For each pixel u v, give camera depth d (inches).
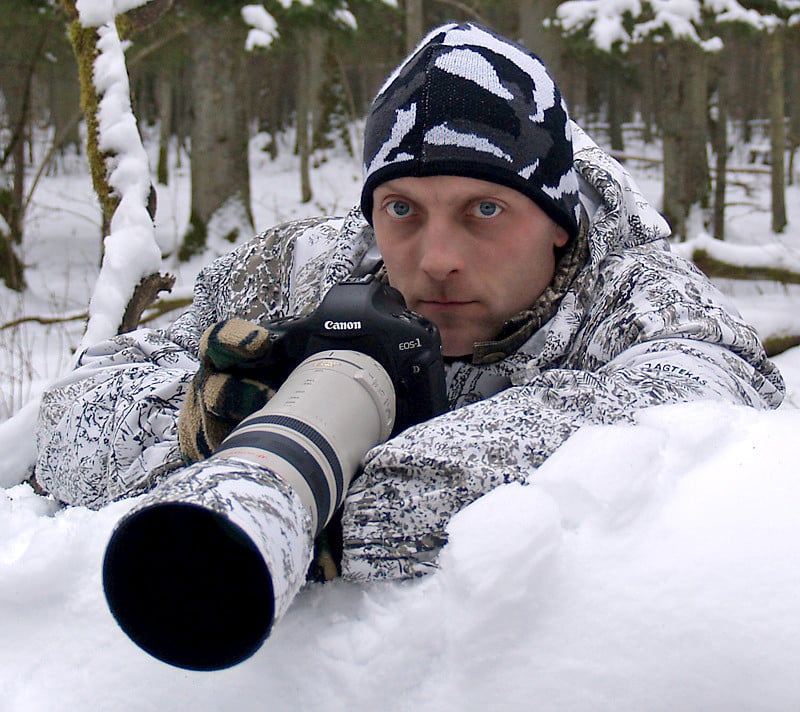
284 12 350.9
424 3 453.1
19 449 58.5
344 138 805.9
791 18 362.9
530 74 37.3
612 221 40.8
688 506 24.9
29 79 362.6
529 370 38.9
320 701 25.0
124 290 75.0
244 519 20.3
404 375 31.4
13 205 351.9
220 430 31.2
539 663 23.4
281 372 31.8
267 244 53.4
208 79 406.9
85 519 31.3
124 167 78.1
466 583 24.3
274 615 20.0
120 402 41.0
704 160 436.5
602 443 26.3
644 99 897.5
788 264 214.1
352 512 28.0
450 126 34.8
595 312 38.9
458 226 36.0
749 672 21.7
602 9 319.0
